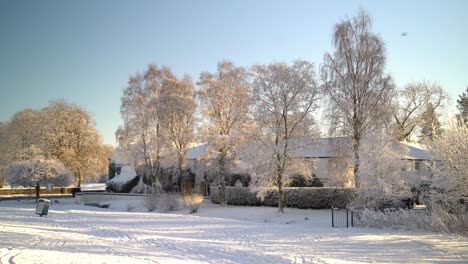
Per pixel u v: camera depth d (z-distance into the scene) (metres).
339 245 17.83
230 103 44.91
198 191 53.72
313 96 35.44
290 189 39.56
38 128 65.12
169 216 33.56
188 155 56.47
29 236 17.20
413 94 57.94
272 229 24.78
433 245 17.42
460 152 21.84
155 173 50.31
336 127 34.44
